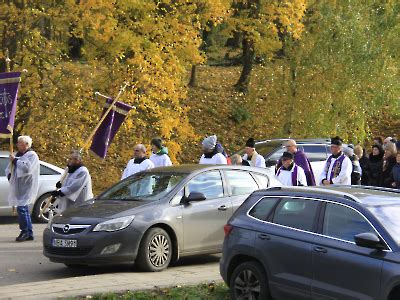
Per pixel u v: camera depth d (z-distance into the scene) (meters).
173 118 27.78
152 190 15.75
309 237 10.80
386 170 20.03
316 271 10.56
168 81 26.94
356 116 34.81
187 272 14.61
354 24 33.91
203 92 44.72
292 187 11.73
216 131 40.69
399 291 9.53
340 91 34.12
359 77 34.34
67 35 27.58
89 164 33.69
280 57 35.41
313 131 34.25
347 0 34.19
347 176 18.64
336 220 10.64
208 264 16.09
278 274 11.09
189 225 15.40
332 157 18.91
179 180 15.77
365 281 9.84
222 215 15.94
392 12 35.28
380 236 9.94
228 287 12.30
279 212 11.51
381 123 46.88
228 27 34.12
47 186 23.48
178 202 15.42
